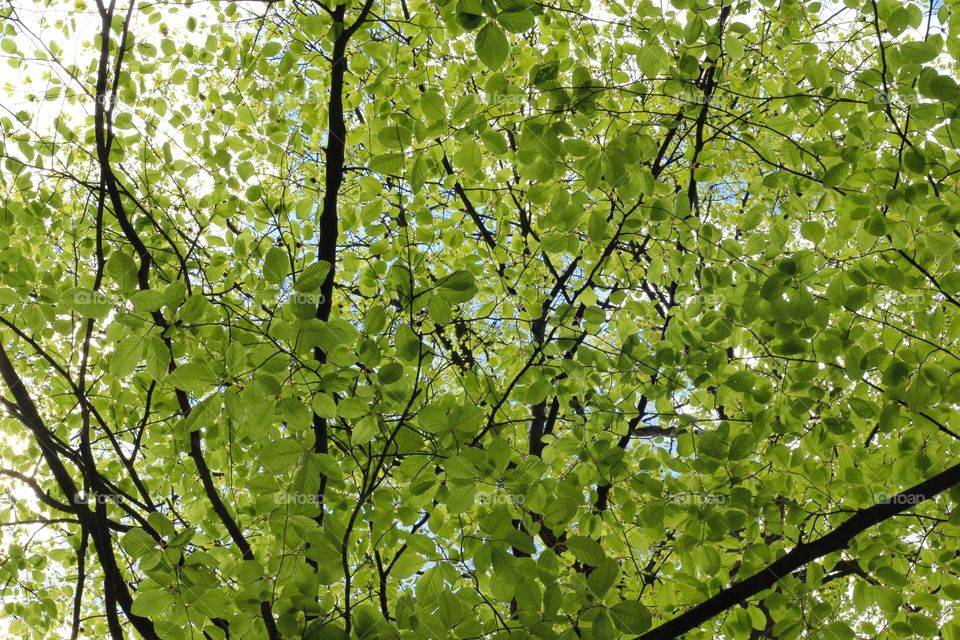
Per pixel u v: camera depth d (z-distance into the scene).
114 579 3.57
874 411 3.94
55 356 5.42
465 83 5.42
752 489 4.30
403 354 3.13
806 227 3.80
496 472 3.05
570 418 4.31
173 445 4.85
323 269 2.78
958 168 3.65
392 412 3.41
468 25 2.37
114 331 2.65
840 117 4.23
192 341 3.53
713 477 4.07
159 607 3.08
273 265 2.76
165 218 5.14
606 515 4.23
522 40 5.56
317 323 2.77
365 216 4.00
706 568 3.68
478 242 6.08
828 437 4.08
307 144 5.46
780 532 4.02
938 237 3.54
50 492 5.16
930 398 3.52
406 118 4.00
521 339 5.67
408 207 5.14
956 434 3.72
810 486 4.33
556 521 3.14
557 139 3.20
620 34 5.35
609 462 3.85
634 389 4.23
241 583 3.14
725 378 4.03
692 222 4.00
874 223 3.54
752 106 5.21
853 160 3.56
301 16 4.98
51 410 5.57
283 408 2.95
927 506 4.14
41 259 5.47
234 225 6.09
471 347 6.07
